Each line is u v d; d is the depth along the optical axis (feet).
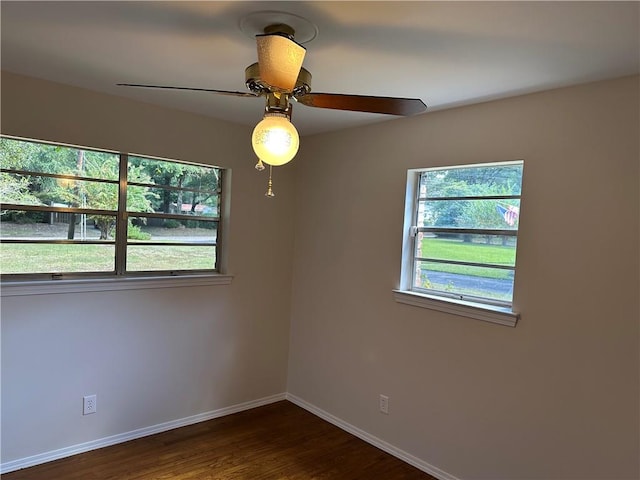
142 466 8.88
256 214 11.61
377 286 10.18
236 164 11.12
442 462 8.93
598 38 5.37
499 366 8.05
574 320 7.14
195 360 10.78
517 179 8.13
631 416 6.59
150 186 10.07
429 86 7.45
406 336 9.59
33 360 8.49
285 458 9.52
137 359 9.82
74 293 8.88
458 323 8.66
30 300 8.40
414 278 9.82
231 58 6.62
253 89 5.73
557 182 7.32
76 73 7.70
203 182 10.94
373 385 10.27
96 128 8.89
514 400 7.87
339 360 11.10
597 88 6.89
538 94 7.55
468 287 8.84
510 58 6.13
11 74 7.90
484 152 8.27
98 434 9.40
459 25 5.17
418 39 5.61
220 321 11.14
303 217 12.13
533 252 7.61
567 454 7.24
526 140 7.70
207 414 11.12
